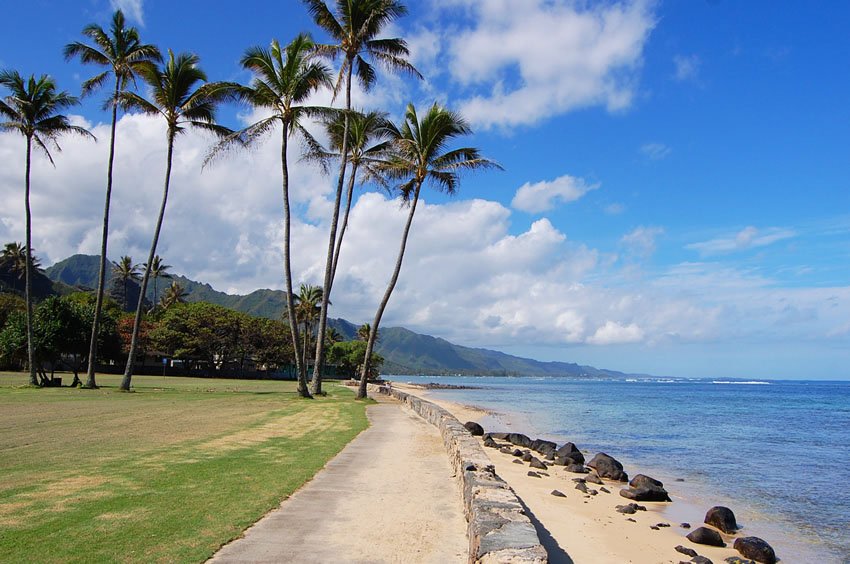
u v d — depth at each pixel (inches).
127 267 4030.5
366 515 290.0
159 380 2129.7
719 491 556.4
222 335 3080.7
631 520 402.9
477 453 376.5
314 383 1299.2
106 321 1487.5
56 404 868.6
